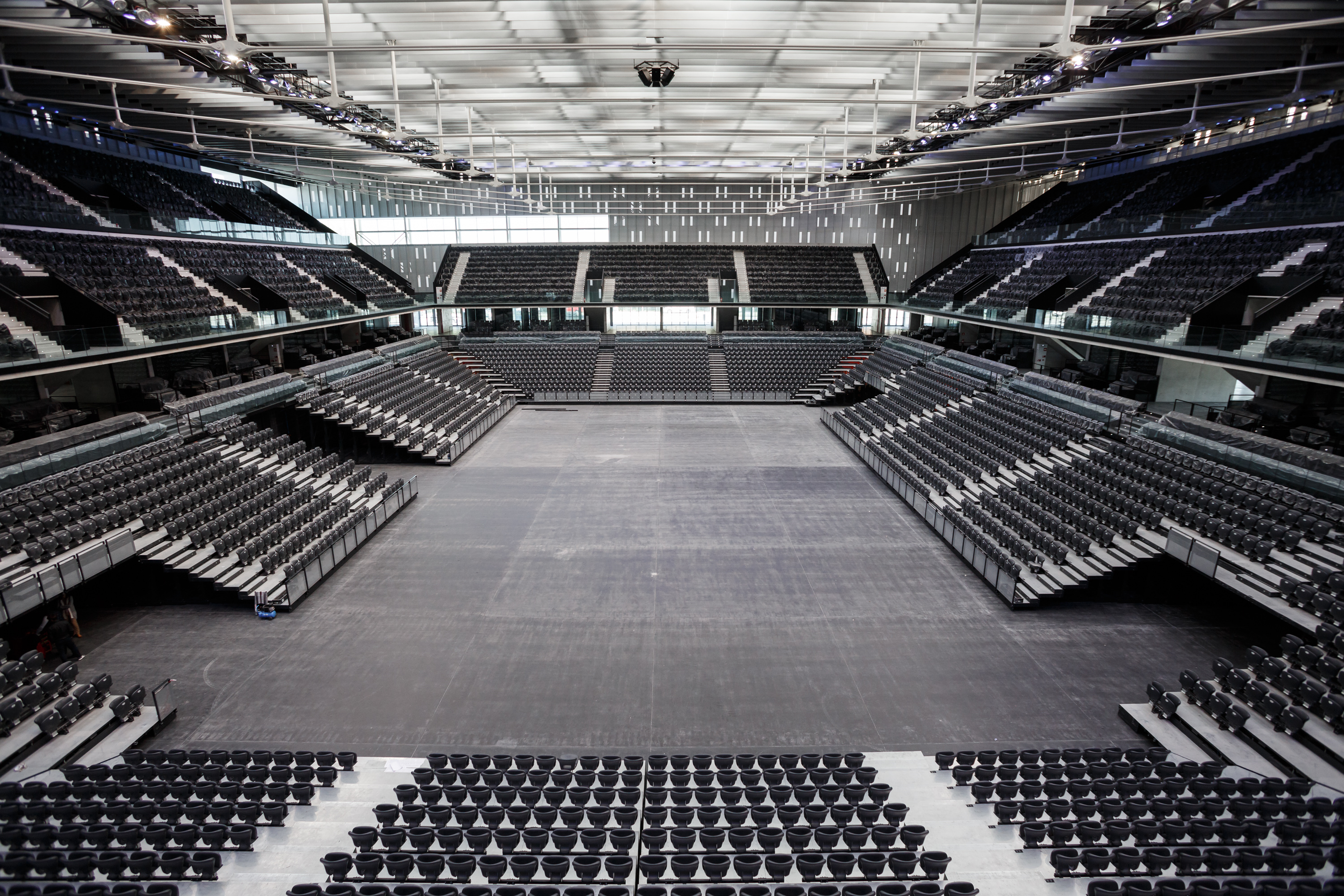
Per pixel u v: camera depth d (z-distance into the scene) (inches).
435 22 608.7
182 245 1223.5
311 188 1854.1
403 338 1694.1
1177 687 564.1
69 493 679.7
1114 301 1157.7
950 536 824.9
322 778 452.1
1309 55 683.4
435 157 798.5
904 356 1588.3
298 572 695.7
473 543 839.1
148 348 858.8
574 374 1653.5
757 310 1913.1
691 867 370.9
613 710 537.3
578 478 1077.1
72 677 527.5
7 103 901.2
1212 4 589.0
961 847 397.1
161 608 688.4
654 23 619.5
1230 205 1210.6
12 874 355.9
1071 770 443.2
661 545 833.5
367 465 1120.2
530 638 634.8
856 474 1098.7
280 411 1101.7
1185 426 824.3
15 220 919.7
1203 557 641.0
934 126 930.7
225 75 740.7
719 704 544.1
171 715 523.8
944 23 613.6
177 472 796.6
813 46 487.5
